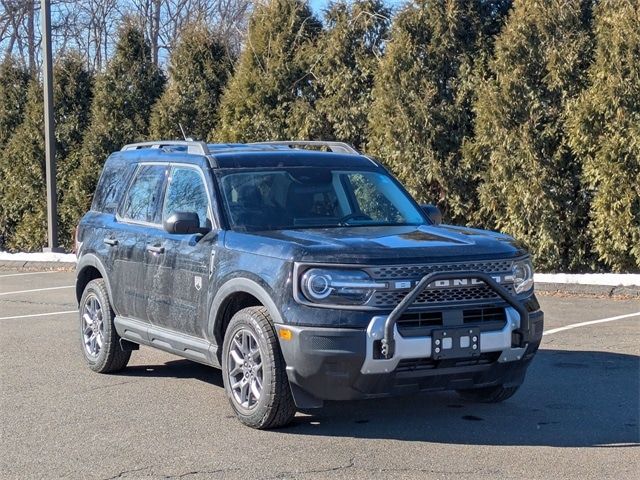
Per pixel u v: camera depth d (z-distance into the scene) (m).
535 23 14.55
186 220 7.18
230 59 20.06
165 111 19.80
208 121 19.73
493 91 14.75
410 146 15.59
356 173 8.09
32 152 22.25
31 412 7.46
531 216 14.62
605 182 13.84
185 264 7.43
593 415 7.10
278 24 17.88
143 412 7.41
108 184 9.20
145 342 8.16
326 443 6.45
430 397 7.78
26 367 9.23
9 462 6.18
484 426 6.84
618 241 13.87
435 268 6.34
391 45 15.76
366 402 7.63
